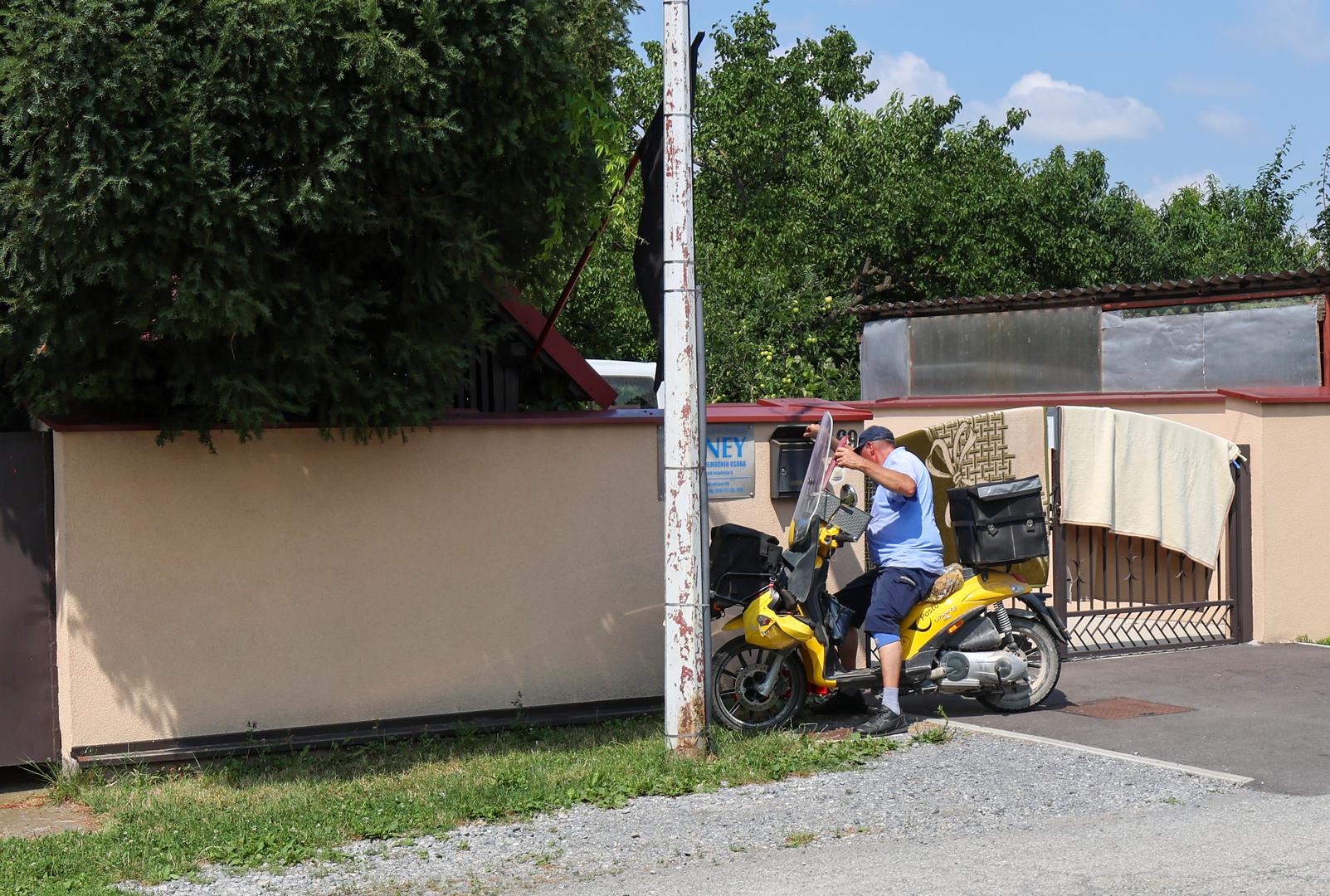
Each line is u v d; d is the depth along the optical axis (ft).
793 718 26.58
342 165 20.67
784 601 25.57
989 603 26.58
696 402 23.76
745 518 29.53
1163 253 107.76
